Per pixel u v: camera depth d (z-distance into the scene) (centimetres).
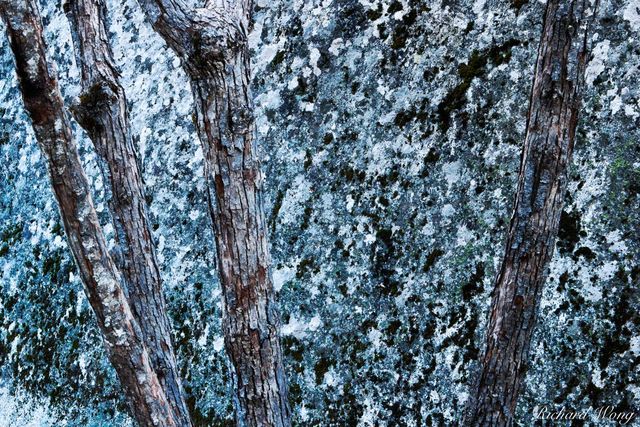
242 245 199
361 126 348
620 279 272
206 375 370
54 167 171
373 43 354
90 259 177
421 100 333
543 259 177
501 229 300
